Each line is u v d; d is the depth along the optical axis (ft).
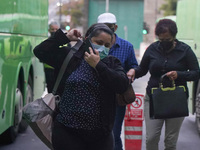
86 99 13.76
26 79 29.71
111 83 13.74
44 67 36.29
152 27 233.76
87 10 235.20
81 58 14.20
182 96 18.95
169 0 231.09
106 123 13.96
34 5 32.55
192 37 34.37
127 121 22.81
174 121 19.57
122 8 236.63
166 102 18.85
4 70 22.65
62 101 14.05
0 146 27.04
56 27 39.91
